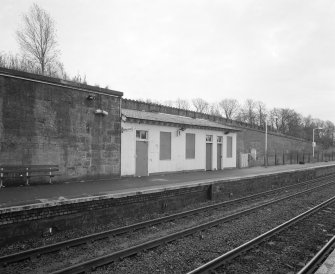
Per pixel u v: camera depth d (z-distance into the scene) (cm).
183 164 2106
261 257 763
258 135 3506
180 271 678
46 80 1313
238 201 1504
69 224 946
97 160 1532
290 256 773
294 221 1097
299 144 4819
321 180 2762
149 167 1845
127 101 2339
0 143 1192
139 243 859
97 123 1530
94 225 1009
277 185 2227
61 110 1380
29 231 859
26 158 1264
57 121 1365
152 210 1209
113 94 1599
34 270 670
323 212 1304
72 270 646
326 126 9475
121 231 937
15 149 1233
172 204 1302
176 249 812
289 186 2117
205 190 1504
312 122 9550
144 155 1817
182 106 8369
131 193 1112
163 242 848
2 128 1198
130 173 1717
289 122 8138
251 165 3244
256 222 1112
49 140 1336
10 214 820
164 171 1958
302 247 844
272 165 3494
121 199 1082
